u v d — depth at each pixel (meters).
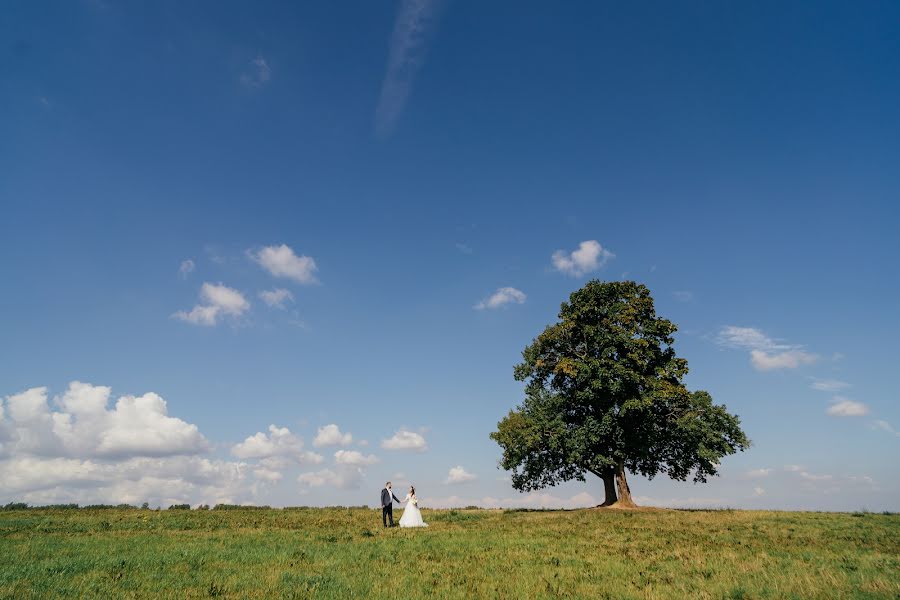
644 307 39.19
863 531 21.70
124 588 10.92
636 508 36.16
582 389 38.06
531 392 41.72
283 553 15.62
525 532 21.92
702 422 37.34
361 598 10.29
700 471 39.22
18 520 26.20
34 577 11.92
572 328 39.72
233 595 10.46
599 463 37.03
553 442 37.34
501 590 11.02
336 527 24.66
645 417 36.91
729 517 28.55
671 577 12.27
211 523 25.86
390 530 23.19
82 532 21.94
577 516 30.22
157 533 21.64
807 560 14.69
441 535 20.88
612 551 16.38
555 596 10.50
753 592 10.84
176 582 11.49
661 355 38.59
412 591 10.84
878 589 11.02
